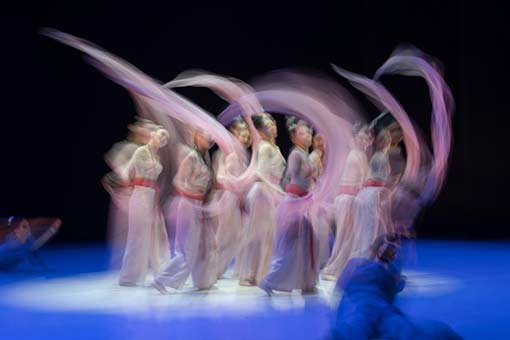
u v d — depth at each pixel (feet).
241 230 37.58
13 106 54.24
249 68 57.57
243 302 30.27
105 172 56.29
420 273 37.96
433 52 58.59
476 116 58.85
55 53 54.29
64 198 56.39
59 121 55.26
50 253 50.67
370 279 21.56
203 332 24.00
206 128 34.78
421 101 58.80
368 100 57.62
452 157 59.11
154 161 36.06
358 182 38.27
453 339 19.63
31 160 55.31
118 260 41.63
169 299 31.27
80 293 33.17
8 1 52.60
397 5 58.13
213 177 34.73
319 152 39.22
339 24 58.18
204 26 56.65
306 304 29.60
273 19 57.52
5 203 54.95
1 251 40.96
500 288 32.71
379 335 20.08
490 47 58.34
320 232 39.70
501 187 58.85
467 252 48.14
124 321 26.22
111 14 54.70
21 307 29.50
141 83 47.85
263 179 35.55
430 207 59.11
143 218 35.47
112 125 55.62
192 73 56.75
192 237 33.47
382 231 36.96
